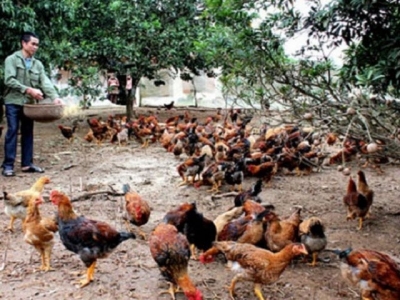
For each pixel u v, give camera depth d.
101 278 3.42
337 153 6.75
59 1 7.66
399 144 3.39
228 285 3.32
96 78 10.60
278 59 4.06
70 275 3.46
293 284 3.33
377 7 3.57
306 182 6.11
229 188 5.73
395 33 3.71
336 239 4.15
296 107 4.00
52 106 6.05
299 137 6.75
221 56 4.11
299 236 3.57
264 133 7.39
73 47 9.50
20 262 3.67
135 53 10.15
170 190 5.70
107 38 9.99
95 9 9.98
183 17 11.11
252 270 2.99
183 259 2.95
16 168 6.62
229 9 3.88
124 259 3.74
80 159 7.40
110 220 4.57
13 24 6.94
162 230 3.10
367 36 3.81
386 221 4.61
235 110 11.48
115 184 5.89
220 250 3.24
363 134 3.47
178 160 7.35
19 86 5.95
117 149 8.27
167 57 10.61
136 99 16.95
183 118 11.20
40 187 4.52
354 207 4.41
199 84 16.95
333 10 3.57
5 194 4.17
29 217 3.45
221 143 6.70
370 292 2.84
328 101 3.78
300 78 4.09
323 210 4.97
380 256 2.93
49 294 3.19
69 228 3.28
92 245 3.25
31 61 6.18
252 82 4.19
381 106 3.43
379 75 3.20
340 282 3.37
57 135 9.79
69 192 5.50
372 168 6.71
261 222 3.54
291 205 5.16
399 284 2.76
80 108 12.76
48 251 3.52
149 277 3.45
